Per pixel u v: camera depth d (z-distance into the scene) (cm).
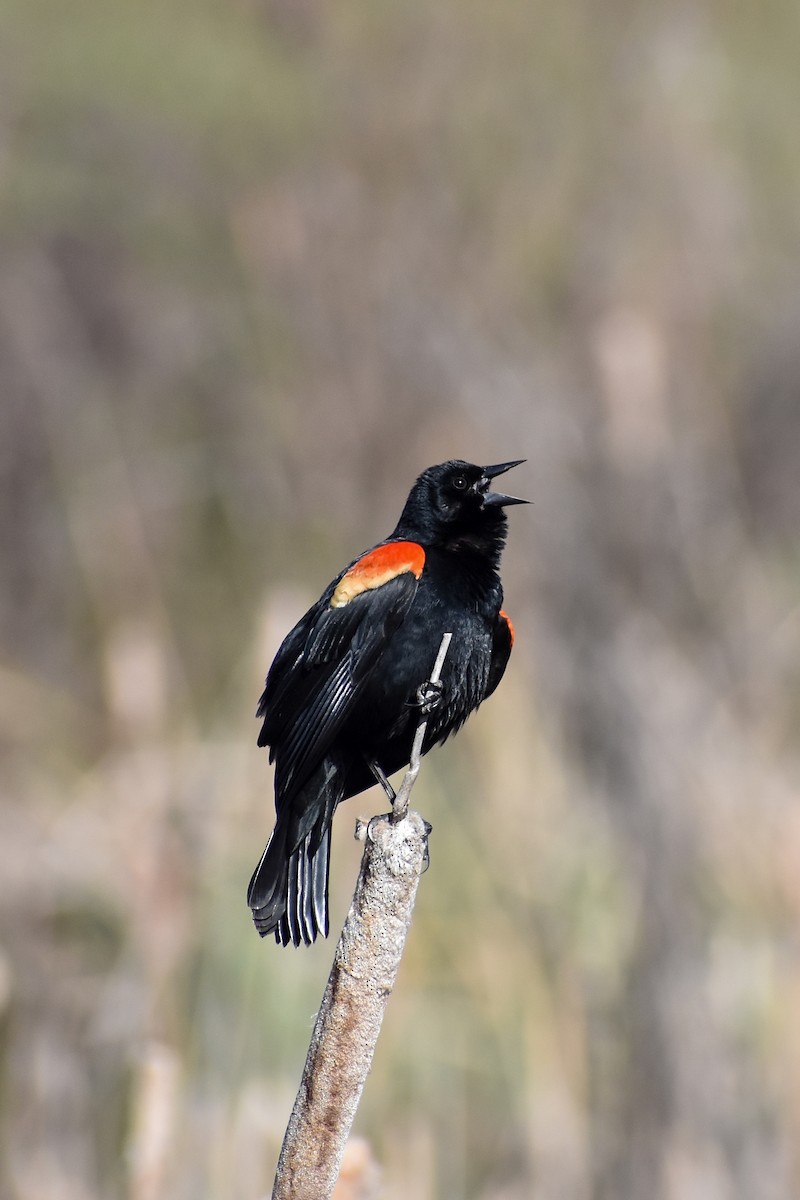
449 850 1089
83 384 1952
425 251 1956
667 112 2059
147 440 1914
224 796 1042
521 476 1478
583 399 1633
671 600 1418
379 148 2000
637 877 1066
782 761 1237
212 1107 895
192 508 1758
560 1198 973
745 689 1300
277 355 1906
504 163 2033
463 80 2033
